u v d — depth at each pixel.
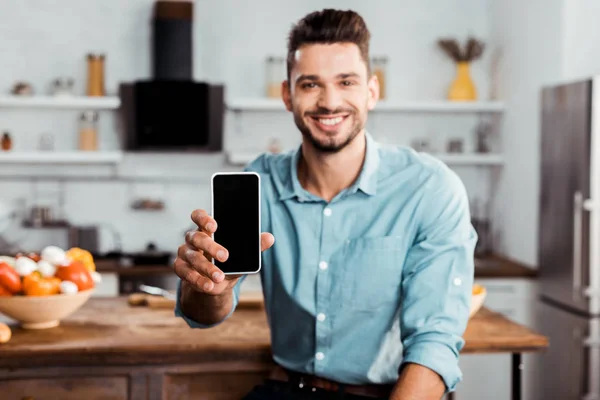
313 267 1.96
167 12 4.96
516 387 2.41
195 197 5.32
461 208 1.90
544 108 4.39
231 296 1.92
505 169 5.16
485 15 5.44
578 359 4.01
